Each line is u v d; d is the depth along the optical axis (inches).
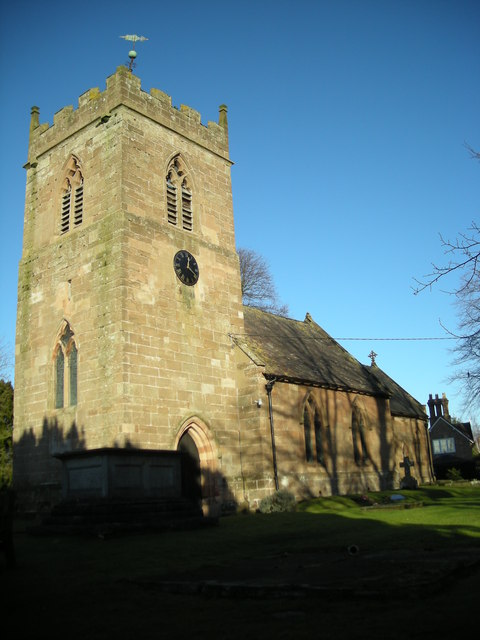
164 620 295.3
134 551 555.8
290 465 1137.4
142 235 1014.4
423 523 662.5
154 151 1092.5
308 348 1491.1
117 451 770.8
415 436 1942.7
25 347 1114.7
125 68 1072.2
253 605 313.9
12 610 327.6
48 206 1151.6
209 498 1014.4
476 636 232.8
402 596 296.4
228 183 1267.2
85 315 996.6
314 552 494.6
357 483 1343.5
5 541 473.4
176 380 1006.4
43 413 1043.9
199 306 1096.8
